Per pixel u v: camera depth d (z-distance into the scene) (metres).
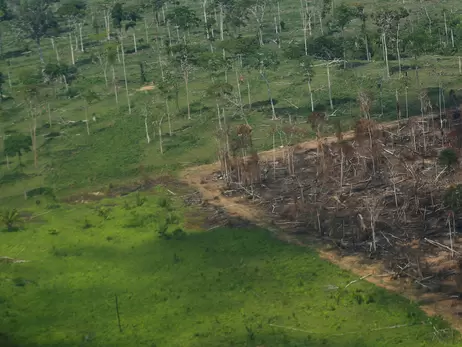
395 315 63.12
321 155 98.38
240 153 109.50
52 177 109.94
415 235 78.50
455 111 116.19
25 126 132.88
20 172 113.06
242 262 75.88
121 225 88.75
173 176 105.44
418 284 68.12
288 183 97.31
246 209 91.12
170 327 64.50
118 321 65.75
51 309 70.00
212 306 67.50
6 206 100.81
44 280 76.19
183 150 114.06
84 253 81.81
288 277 71.94
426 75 133.88
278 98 130.62
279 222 85.88
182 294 70.50
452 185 83.44
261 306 66.69
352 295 66.50
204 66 141.25
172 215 88.94
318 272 72.44
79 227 89.62
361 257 74.94
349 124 115.25
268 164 104.69
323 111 119.88
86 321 67.19
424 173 91.75
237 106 125.19
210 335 62.28
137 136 121.56
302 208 87.00
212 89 121.00
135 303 69.81
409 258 72.75
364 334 60.47
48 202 100.56
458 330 60.31
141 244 82.94
